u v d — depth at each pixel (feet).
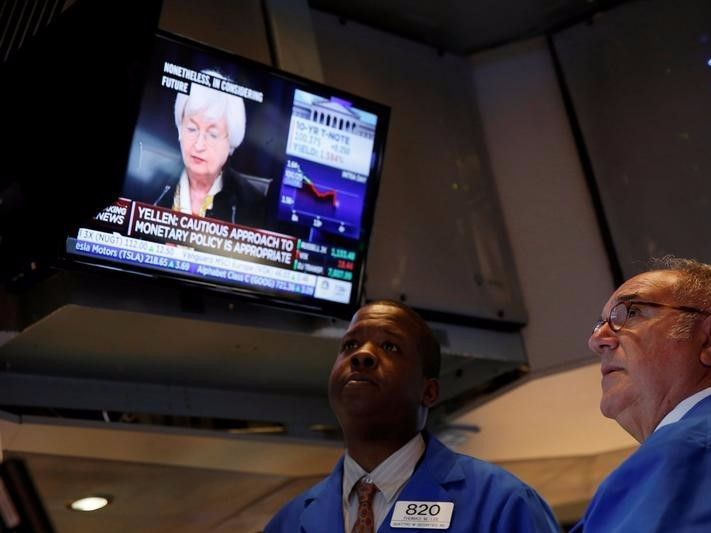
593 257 13.35
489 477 6.82
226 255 10.22
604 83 13.83
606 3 14.14
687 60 13.32
